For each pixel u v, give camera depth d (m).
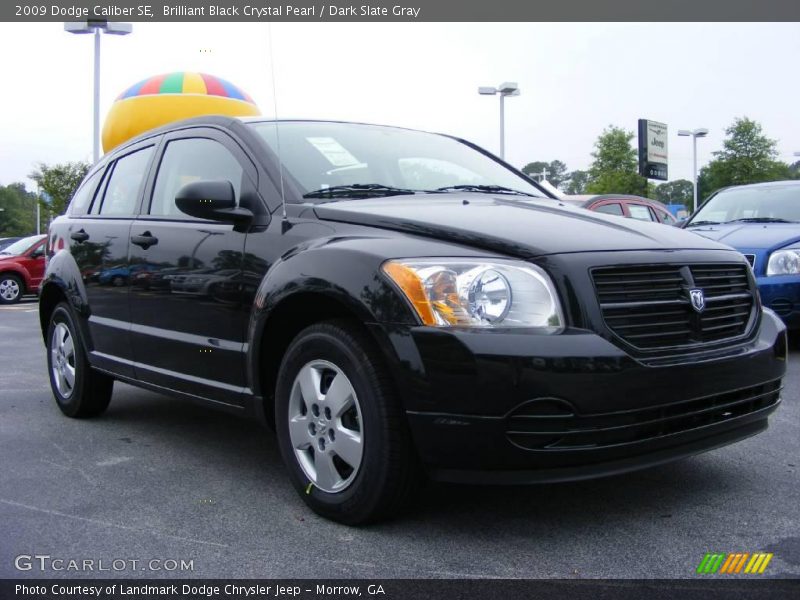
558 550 2.91
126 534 3.14
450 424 2.79
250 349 3.49
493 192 4.34
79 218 5.27
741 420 3.21
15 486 3.78
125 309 4.51
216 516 3.33
